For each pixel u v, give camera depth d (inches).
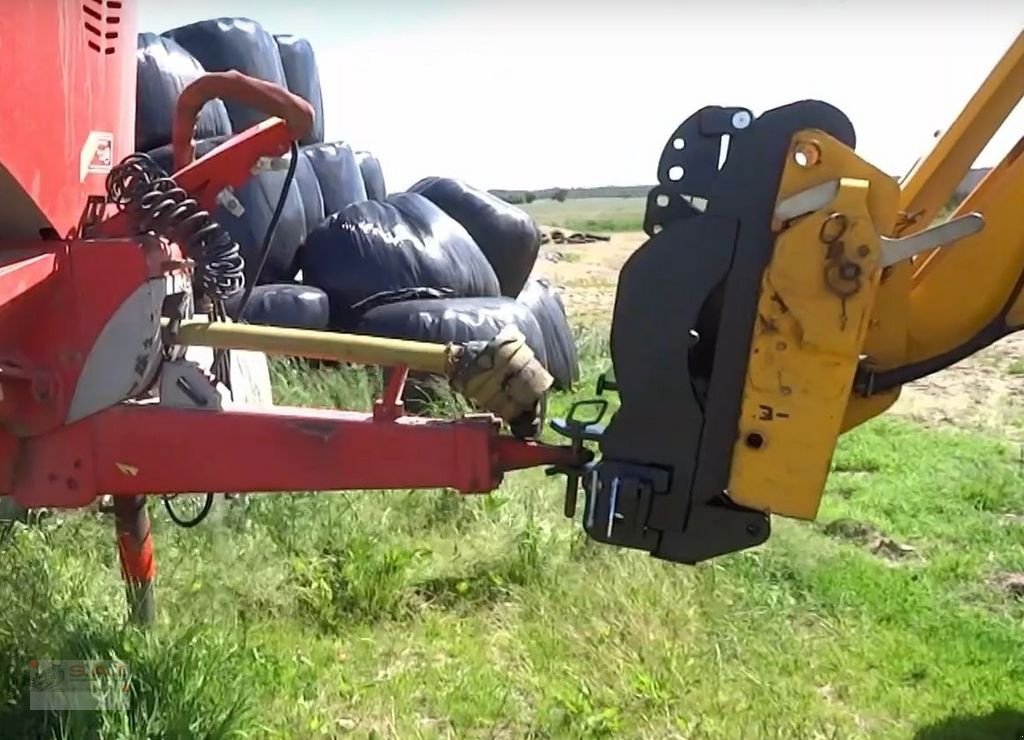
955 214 123.1
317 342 125.1
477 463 122.9
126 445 127.9
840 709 154.4
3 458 127.6
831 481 280.4
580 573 187.9
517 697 152.6
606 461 119.3
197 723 130.0
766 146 112.5
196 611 165.9
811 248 110.8
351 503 206.1
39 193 125.3
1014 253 121.3
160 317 128.0
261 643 160.7
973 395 414.3
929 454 310.3
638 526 118.6
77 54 136.7
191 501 194.9
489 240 378.0
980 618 189.2
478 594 184.2
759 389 114.2
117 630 145.8
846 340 111.7
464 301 310.7
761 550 209.8
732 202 113.6
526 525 197.9
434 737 141.2
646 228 118.0
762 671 162.6
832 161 111.2
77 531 189.2
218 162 149.6
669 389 116.8
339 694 150.6
